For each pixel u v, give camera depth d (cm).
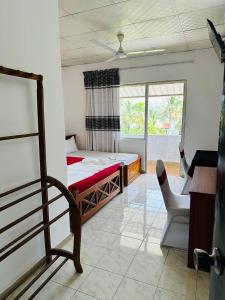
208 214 187
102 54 452
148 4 256
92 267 201
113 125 517
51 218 215
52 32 202
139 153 518
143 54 466
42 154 186
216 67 429
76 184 269
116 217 298
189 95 458
